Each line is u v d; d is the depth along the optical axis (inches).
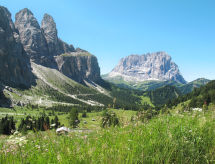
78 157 137.6
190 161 144.0
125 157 133.9
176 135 175.3
